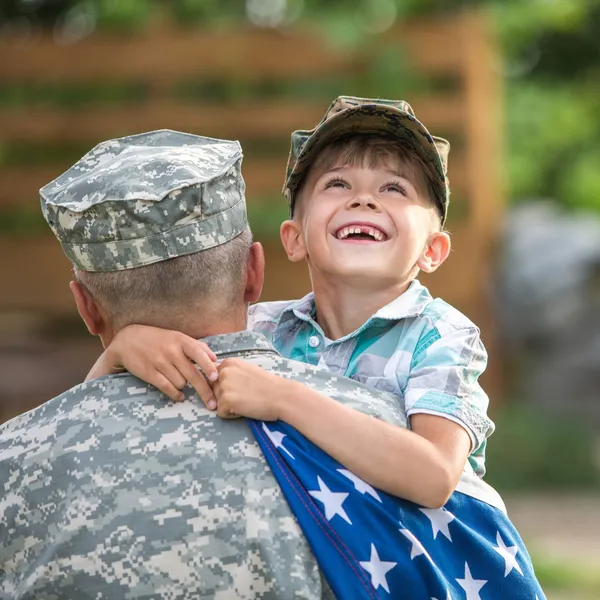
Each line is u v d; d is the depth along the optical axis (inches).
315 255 212.8
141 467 166.9
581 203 1143.6
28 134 730.8
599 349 802.8
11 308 733.9
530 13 1011.3
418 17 805.2
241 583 162.1
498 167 773.9
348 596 163.3
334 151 214.1
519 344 811.4
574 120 1092.5
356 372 204.8
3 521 169.9
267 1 844.6
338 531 165.2
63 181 183.2
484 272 760.3
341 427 169.8
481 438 187.9
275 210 721.6
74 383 698.2
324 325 218.4
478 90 735.1
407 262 209.9
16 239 733.3
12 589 169.0
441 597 167.9
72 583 163.5
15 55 729.0
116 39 731.4
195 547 162.9
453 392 188.7
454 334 197.9
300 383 174.6
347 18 783.7
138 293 177.2
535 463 757.3
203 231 175.9
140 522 163.8
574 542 595.2
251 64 731.4
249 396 169.9
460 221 748.0
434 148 208.1
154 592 161.9
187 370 172.2
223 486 165.6
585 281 798.5
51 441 171.2
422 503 171.0
